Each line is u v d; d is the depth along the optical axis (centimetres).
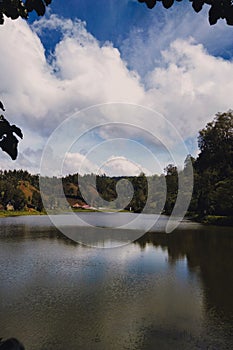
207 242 1630
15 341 192
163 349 492
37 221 3178
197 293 769
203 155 3603
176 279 901
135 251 1349
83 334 541
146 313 637
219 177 3375
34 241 1633
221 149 3347
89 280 881
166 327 575
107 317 614
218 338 532
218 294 762
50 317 612
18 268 1023
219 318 616
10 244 1535
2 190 5106
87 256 1230
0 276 920
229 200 2805
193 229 2255
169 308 671
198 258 1206
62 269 1009
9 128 199
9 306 670
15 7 197
